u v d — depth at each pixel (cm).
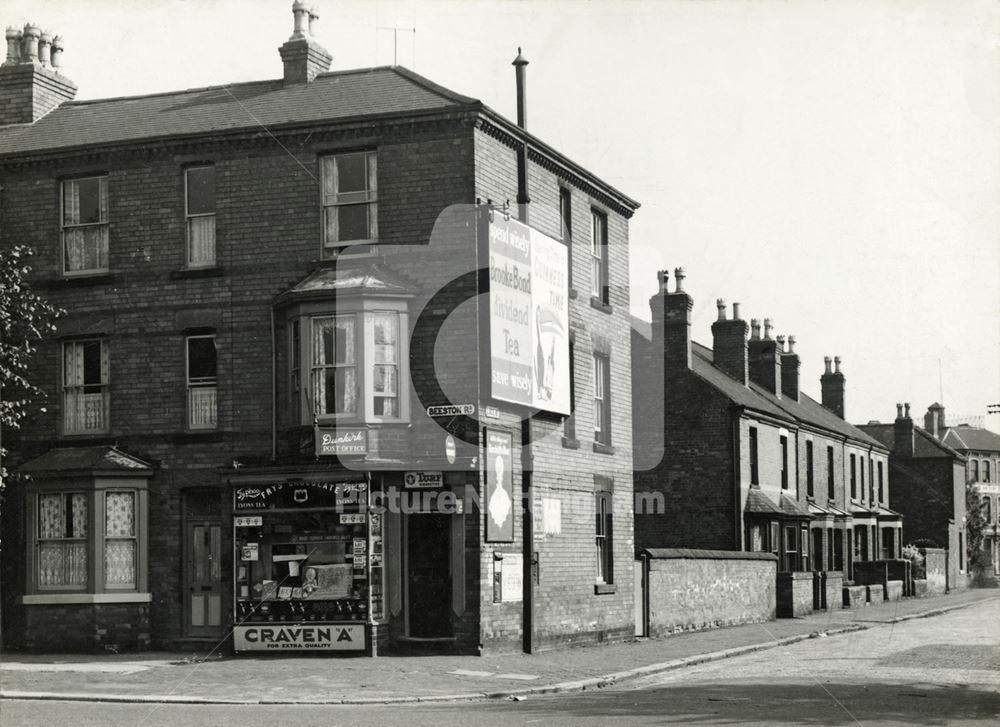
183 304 2356
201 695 1645
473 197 2219
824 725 1330
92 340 2428
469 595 2158
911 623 3553
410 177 2253
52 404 2419
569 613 2494
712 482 3825
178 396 2348
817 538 4556
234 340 2317
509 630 2259
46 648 2302
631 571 2817
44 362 2430
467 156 2230
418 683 1795
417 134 2256
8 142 2498
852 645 2691
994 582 7431
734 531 3778
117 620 2295
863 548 5222
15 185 2472
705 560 3150
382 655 2141
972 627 3353
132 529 2328
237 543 2186
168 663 2045
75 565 2317
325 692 1688
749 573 3469
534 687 1764
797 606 3750
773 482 4134
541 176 2520
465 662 2061
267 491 2184
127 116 2525
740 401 3844
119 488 2317
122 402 2378
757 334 4700
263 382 2292
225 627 2223
